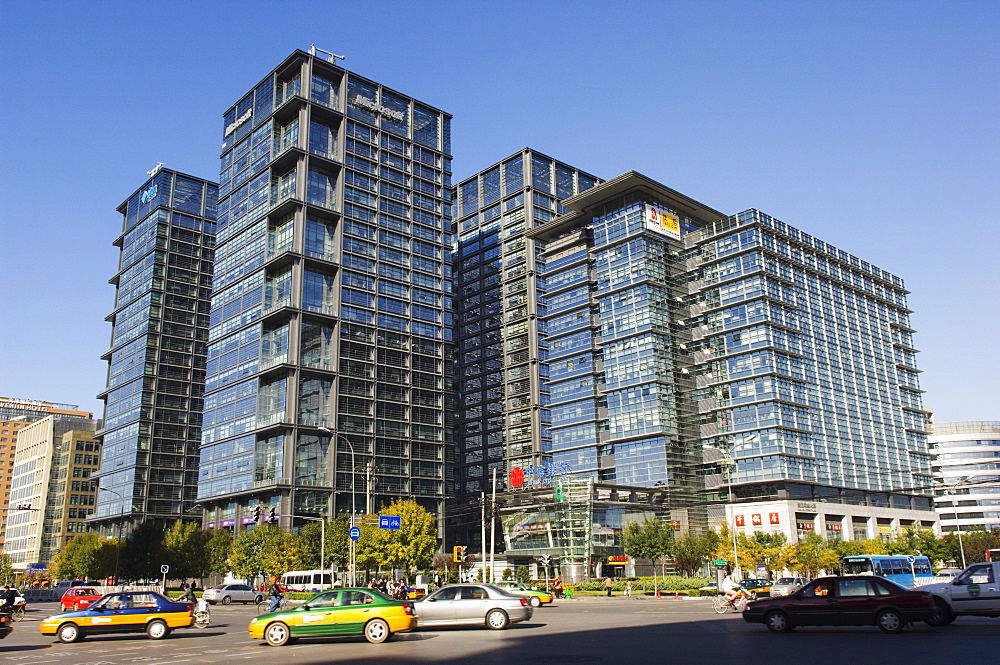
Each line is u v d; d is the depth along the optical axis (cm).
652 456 12569
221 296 15550
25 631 4028
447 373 15600
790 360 12825
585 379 14150
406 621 2850
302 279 13925
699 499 12638
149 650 2750
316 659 2288
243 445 13800
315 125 15000
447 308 15988
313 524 11625
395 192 15762
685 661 2023
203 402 16850
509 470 17000
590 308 14412
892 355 15638
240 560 11006
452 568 11588
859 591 2805
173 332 18150
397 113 16300
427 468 14662
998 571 2916
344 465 13462
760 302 12669
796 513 11675
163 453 17375
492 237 18888
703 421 13050
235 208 15788
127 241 19900
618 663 2006
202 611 3969
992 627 2797
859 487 13300
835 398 13538
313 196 14550
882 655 2038
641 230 13538
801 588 2938
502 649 2442
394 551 9094
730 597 4816
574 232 15175
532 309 17400
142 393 17425
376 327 14600
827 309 14150
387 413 14325
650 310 13112
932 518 14912
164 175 18950
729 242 13325
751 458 12256
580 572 10969
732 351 12900
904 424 15312
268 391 13775
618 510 11625
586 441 13788
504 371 17725
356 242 14812
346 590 2941
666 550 10138
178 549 11931
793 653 2156
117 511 17225
